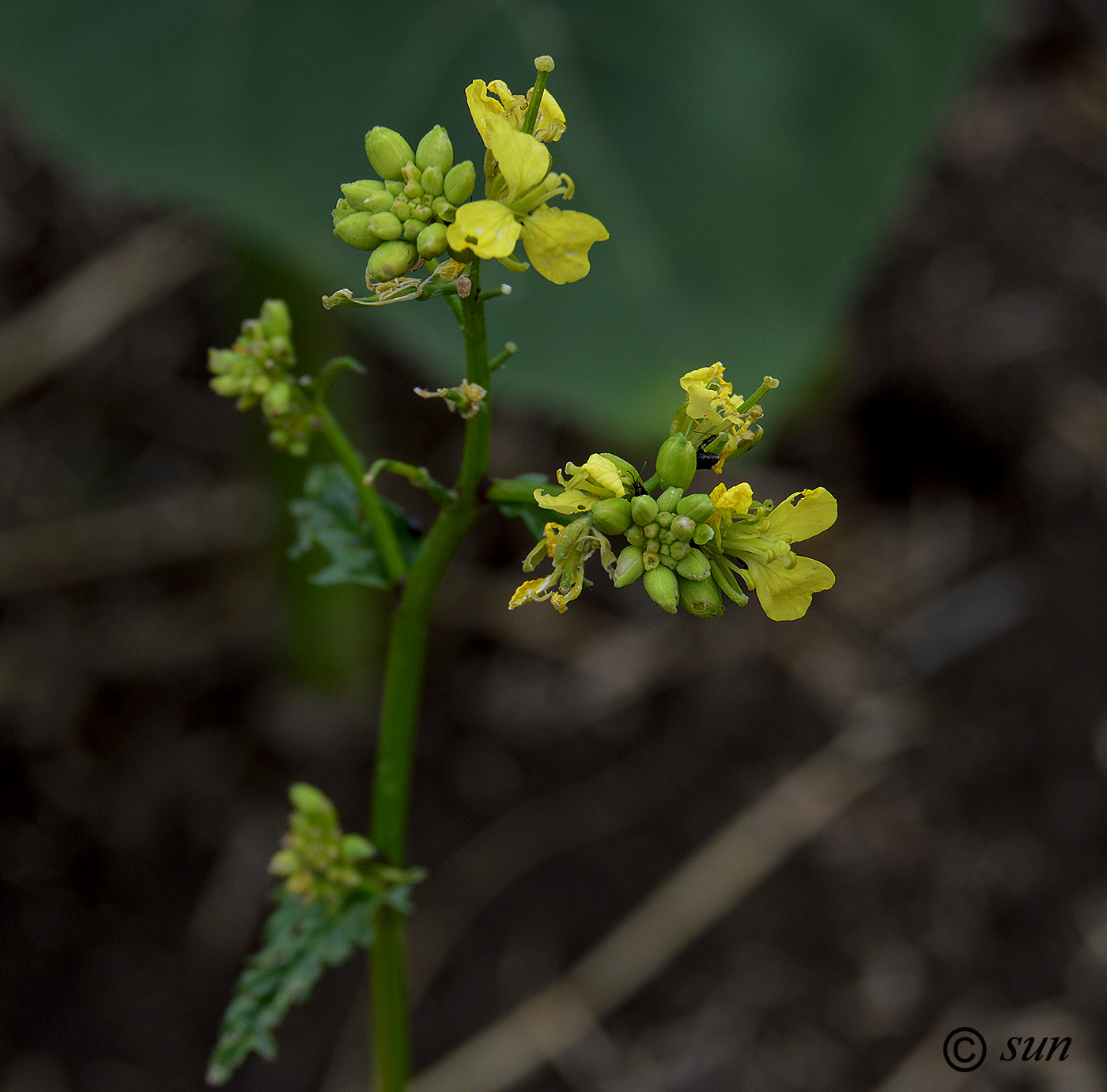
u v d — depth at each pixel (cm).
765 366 50
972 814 77
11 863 73
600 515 35
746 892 75
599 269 50
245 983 40
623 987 73
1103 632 79
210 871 74
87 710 78
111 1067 68
